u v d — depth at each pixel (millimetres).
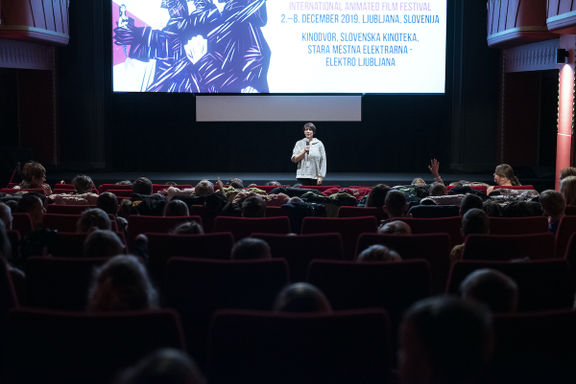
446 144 14453
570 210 5305
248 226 4836
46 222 5129
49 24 12586
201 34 13070
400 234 4062
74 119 14148
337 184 13172
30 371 2045
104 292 2299
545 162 14172
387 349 2078
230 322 2049
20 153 13297
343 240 4977
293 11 13016
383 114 14531
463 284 2293
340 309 3055
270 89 13180
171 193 6750
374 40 13031
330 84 13148
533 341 2078
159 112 14547
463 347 1285
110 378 2035
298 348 2055
